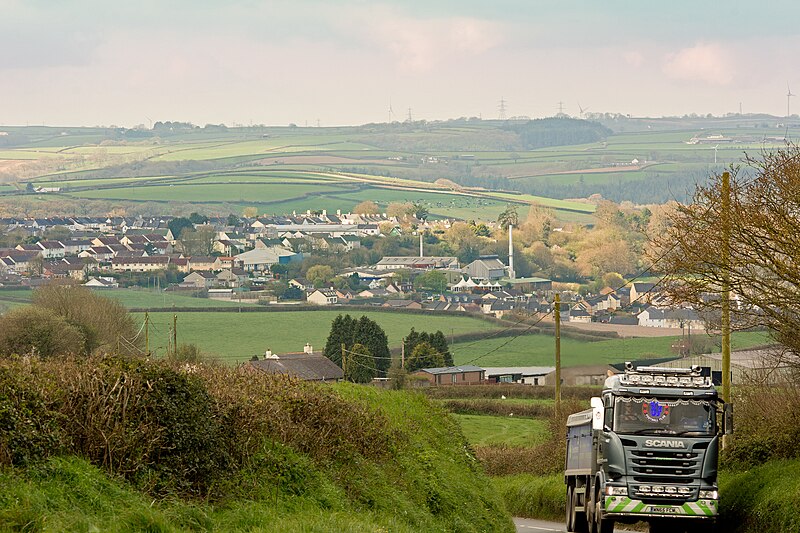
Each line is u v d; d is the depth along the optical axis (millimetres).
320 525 42469
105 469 40031
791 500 61062
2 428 35969
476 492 79688
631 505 65938
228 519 41594
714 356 190500
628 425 66562
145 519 36125
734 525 68188
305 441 56906
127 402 42031
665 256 74562
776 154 68812
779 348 79875
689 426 66312
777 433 78562
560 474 128750
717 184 70938
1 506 32562
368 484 58562
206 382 51688
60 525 32500
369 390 98438
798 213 65938
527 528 95625
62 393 40438
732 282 69562
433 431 93688
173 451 43281
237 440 49656
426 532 56281
